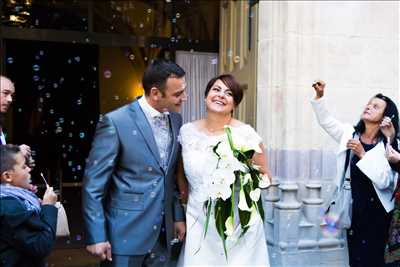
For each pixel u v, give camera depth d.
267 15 3.60
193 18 5.00
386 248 2.66
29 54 6.08
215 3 4.89
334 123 3.00
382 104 2.78
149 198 2.01
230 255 2.17
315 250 3.51
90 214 1.90
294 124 3.55
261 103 3.69
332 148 3.63
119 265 1.97
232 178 1.99
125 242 1.98
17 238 1.74
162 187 2.06
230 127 2.21
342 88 3.68
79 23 5.02
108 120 1.99
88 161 1.99
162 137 2.12
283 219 3.47
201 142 2.19
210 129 2.26
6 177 1.82
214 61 4.52
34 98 6.20
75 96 6.47
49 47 6.16
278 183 3.58
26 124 6.19
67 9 4.94
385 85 3.76
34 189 1.98
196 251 2.18
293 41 3.54
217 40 4.96
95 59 6.47
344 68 3.67
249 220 2.05
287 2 3.52
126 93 6.63
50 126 6.35
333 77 3.66
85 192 1.93
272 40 3.58
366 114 2.82
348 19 3.67
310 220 3.54
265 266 2.23
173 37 5.04
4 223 1.73
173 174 2.19
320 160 3.61
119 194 2.01
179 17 5.04
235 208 2.12
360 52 3.70
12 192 1.79
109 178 1.98
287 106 3.54
